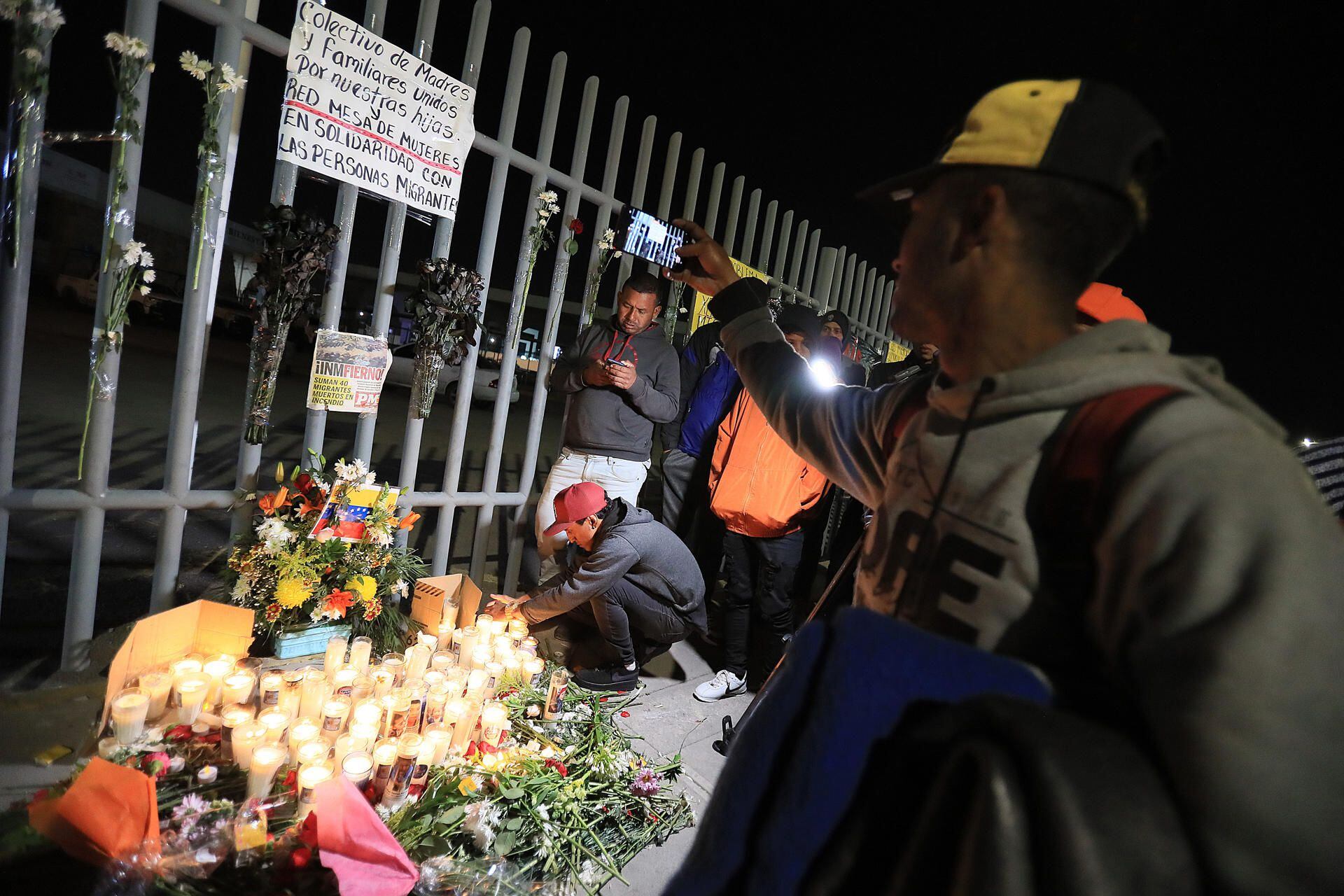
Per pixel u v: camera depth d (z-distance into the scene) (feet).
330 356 10.78
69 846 6.25
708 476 15.26
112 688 7.63
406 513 12.23
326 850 6.46
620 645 11.90
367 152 10.66
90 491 9.20
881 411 3.99
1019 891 1.84
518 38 12.26
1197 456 2.07
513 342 13.30
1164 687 1.93
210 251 9.54
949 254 2.93
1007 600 2.53
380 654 11.00
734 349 5.31
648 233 14.23
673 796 9.42
